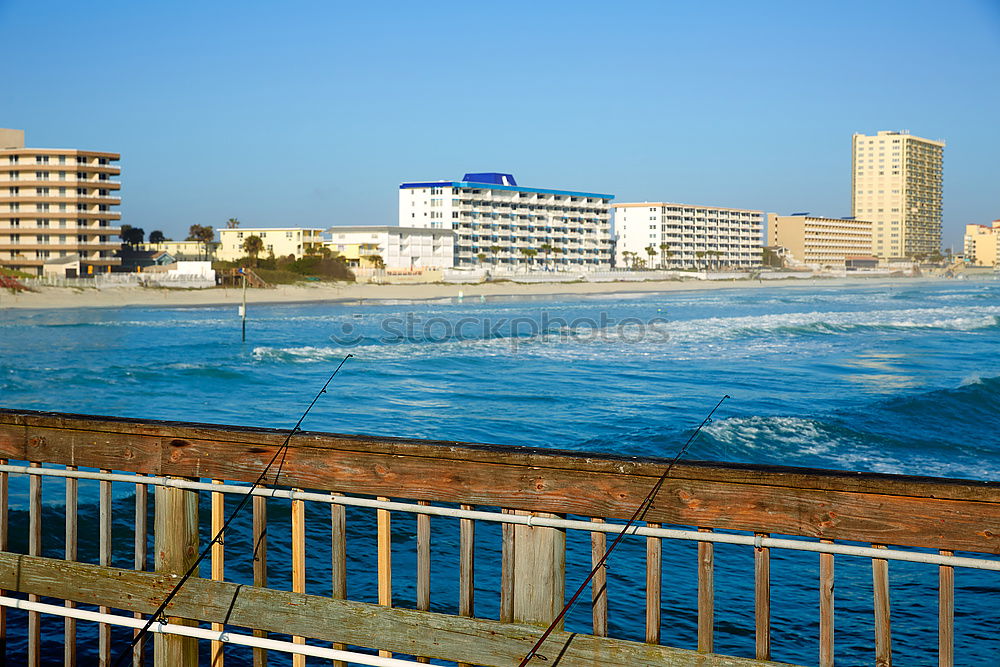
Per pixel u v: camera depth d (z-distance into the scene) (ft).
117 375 102.47
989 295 359.87
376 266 419.95
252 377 100.78
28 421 12.23
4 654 12.59
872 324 169.99
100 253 335.06
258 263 398.83
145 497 11.71
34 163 323.37
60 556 30.30
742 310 257.55
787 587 27.84
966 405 67.26
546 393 82.94
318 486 10.94
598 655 9.65
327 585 27.66
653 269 558.15
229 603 11.12
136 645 11.40
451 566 29.60
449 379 95.91
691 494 9.53
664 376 96.37
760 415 65.72
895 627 24.67
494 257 485.97
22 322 215.72
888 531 8.87
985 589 27.66
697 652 9.35
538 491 10.06
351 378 98.32
